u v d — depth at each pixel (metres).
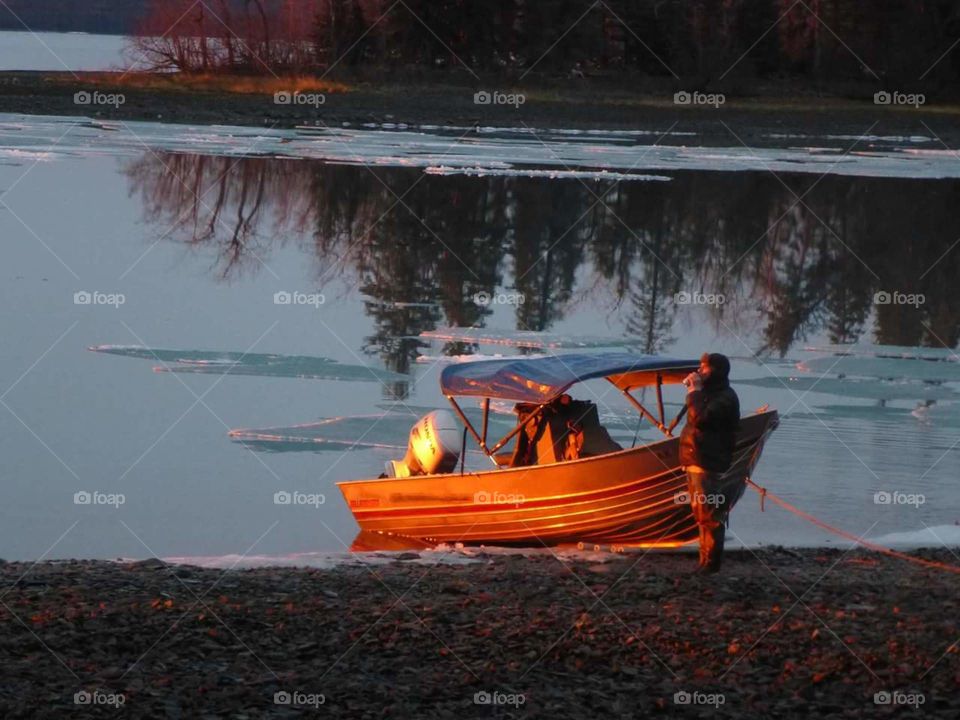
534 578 42.59
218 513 54.09
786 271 124.56
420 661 32.19
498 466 55.53
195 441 64.75
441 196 160.88
